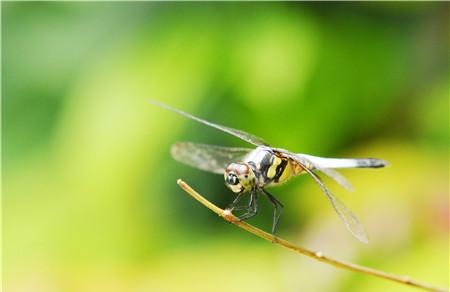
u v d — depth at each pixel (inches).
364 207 16.5
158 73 16.6
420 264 15.9
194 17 16.8
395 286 15.9
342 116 17.0
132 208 16.7
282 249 16.8
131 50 16.8
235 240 17.0
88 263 16.6
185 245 17.0
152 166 16.7
